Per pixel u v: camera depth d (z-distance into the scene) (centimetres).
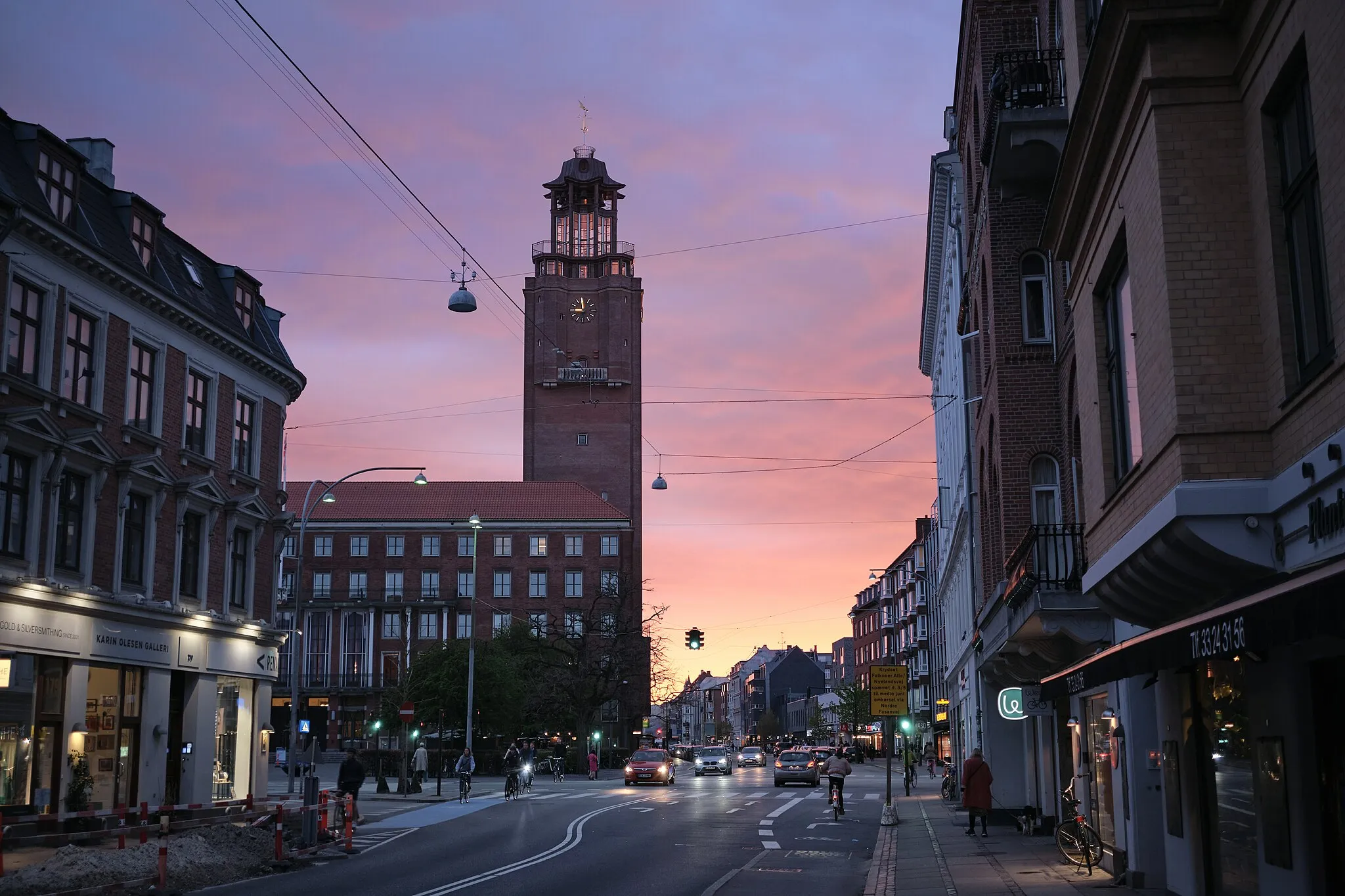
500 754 7256
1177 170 1089
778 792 4806
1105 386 1480
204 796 3188
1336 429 890
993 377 2645
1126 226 1250
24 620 2481
